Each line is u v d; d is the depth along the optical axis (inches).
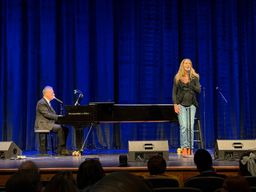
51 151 368.5
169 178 150.1
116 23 412.2
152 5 412.8
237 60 417.4
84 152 362.6
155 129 408.2
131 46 409.1
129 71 407.8
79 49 402.6
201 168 163.5
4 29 402.0
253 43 421.1
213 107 416.2
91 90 408.8
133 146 255.4
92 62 410.6
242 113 420.2
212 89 416.2
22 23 402.6
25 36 404.8
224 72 417.7
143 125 406.0
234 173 217.8
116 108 315.0
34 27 401.7
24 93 404.2
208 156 163.3
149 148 256.4
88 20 405.1
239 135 417.1
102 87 403.9
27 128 395.5
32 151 388.2
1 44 402.3
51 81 398.3
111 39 405.1
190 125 301.3
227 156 257.8
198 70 416.2
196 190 122.5
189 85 302.4
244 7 422.9
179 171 216.2
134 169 217.0
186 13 417.7
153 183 149.8
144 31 410.9
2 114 396.5
